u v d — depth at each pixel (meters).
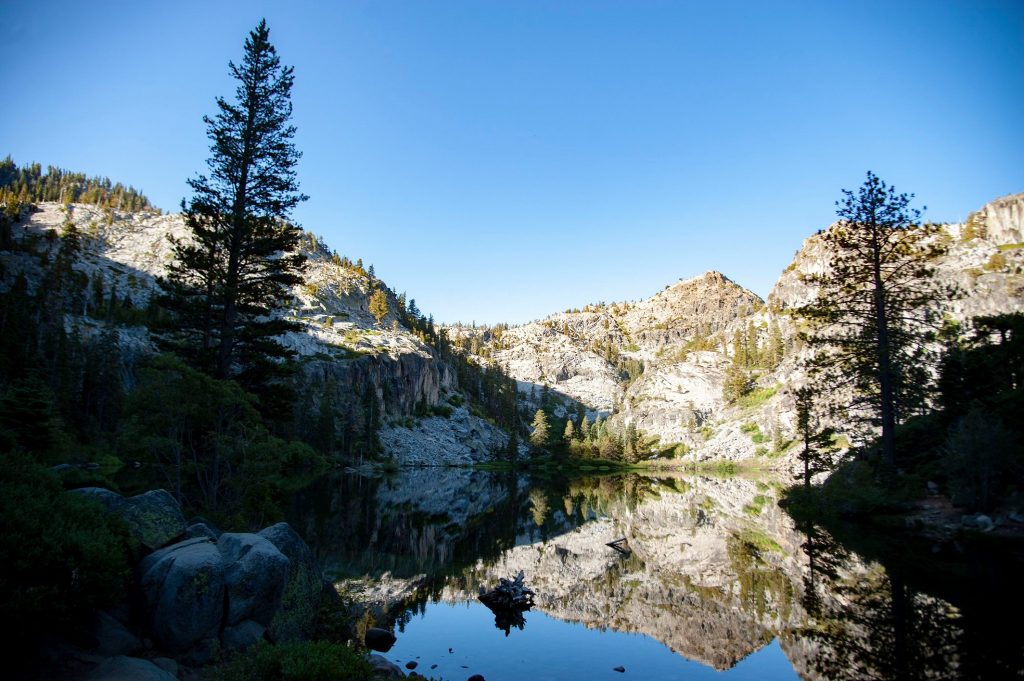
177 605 10.45
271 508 20.50
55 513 10.03
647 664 13.68
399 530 37.25
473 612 18.75
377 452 117.44
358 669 9.12
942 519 24.78
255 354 28.47
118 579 10.50
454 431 154.38
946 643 12.22
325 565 25.56
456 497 64.31
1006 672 10.38
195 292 27.78
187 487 20.73
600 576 24.39
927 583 17.34
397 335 177.88
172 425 19.28
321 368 130.50
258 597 11.54
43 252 146.75
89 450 58.41
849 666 11.66
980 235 142.00
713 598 19.52
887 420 29.56
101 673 8.46
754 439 128.62
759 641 14.43
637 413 185.75
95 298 128.75
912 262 29.89
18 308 83.44
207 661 10.33
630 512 48.25
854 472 33.28
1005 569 18.08
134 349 103.69
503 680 12.73
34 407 44.62
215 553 11.77
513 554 29.72
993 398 33.22
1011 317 39.91
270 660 8.87
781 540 28.62
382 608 19.12
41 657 8.64
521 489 77.38
